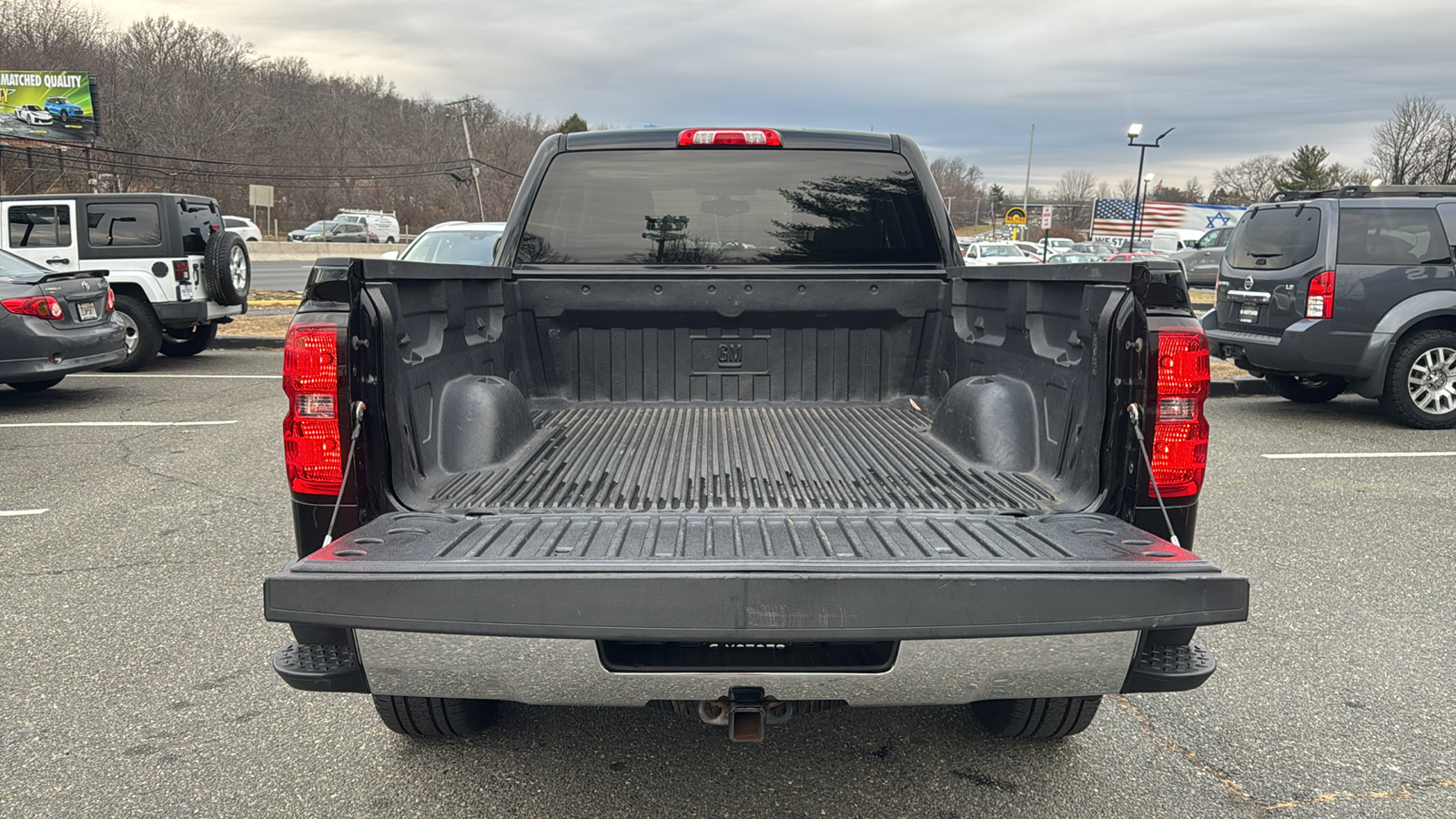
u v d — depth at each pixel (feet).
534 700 7.42
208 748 10.47
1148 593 6.97
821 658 7.59
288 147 284.82
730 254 13.64
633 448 11.58
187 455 24.89
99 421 29.50
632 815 9.25
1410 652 13.21
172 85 255.09
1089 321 9.09
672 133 13.34
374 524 8.20
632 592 6.83
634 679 7.26
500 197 286.05
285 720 11.12
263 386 36.55
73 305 31.30
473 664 7.21
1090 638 7.21
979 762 10.30
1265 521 19.63
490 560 7.09
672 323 13.79
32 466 23.66
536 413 13.41
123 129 239.09
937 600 6.88
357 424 8.26
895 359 13.99
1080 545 7.63
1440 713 11.44
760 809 9.37
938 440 11.94
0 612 14.34
